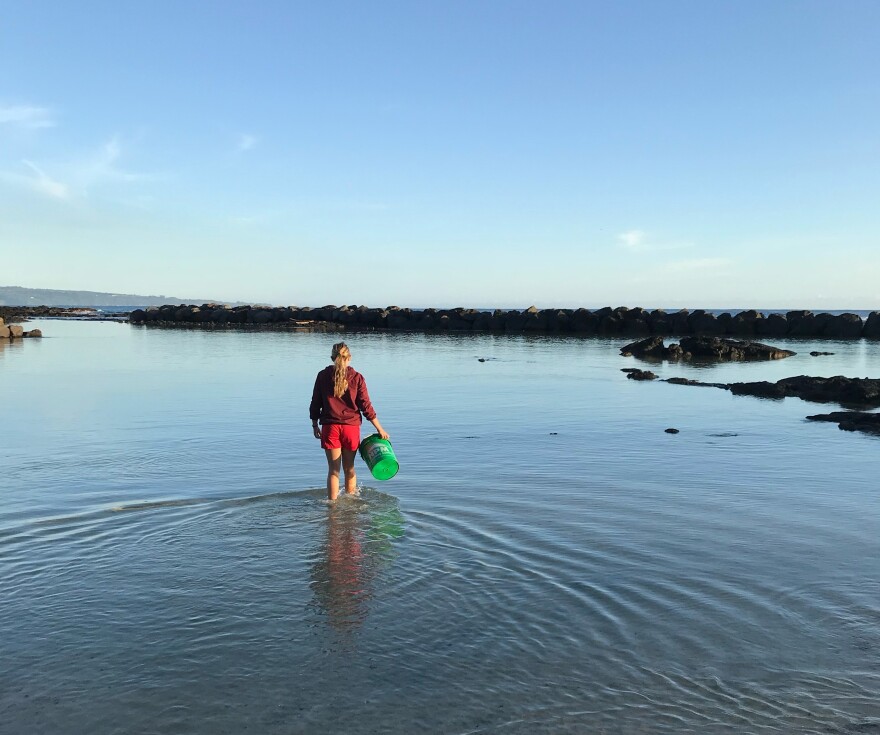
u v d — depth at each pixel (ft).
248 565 17.13
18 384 56.24
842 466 28.55
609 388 56.59
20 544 18.51
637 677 12.04
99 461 28.91
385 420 40.06
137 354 89.45
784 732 10.52
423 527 20.17
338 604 14.93
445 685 11.78
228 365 73.92
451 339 137.28
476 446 32.50
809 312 156.76
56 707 11.11
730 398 50.80
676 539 19.24
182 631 13.66
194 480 25.79
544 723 10.73
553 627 13.89
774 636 13.53
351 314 208.03
